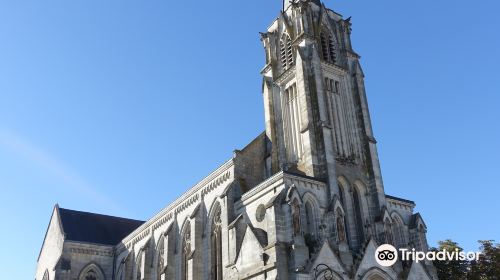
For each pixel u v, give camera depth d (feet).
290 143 249.96
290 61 268.00
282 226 191.42
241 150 245.86
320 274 184.55
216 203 248.73
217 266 234.17
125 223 402.11
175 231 279.69
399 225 239.09
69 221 372.79
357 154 244.42
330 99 251.80
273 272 182.50
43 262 378.12
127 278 320.50
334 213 205.36
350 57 271.08
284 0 290.35
